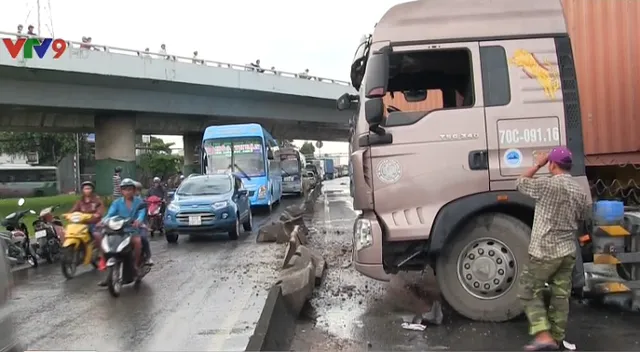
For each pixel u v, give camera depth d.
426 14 6.07
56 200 36.66
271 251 11.88
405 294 7.53
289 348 5.55
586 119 7.32
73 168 59.41
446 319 6.21
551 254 5.05
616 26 7.21
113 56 27.14
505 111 5.89
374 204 5.99
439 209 5.91
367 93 5.90
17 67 24.34
